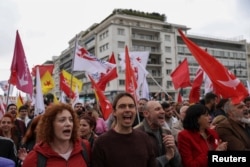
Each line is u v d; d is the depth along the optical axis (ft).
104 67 33.06
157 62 199.72
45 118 10.12
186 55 208.54
